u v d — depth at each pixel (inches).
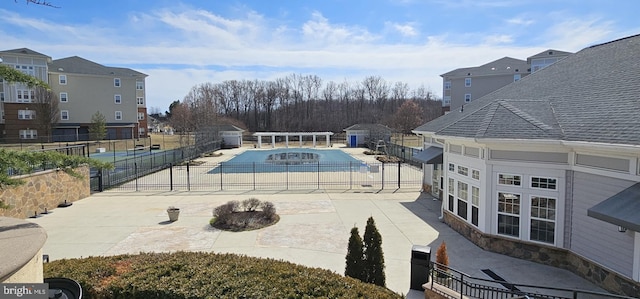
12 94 1932.8
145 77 2541.8
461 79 2206.0
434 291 310.7
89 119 2191.2
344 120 3523.6
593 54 553.9
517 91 594.2
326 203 699.4
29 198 589.3
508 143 399.9
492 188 430.9
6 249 181.3
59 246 454.6
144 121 2554.1
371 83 3828.7
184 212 632.4
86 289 225.9
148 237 490.6
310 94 3732.8
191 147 1565.0
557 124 394.3
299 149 2091.5
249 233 507.2
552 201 387.2
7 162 233.6
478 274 371.2
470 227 474.0
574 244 370.6
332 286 229.5
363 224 553.3
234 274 239.6
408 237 489.7
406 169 1211.2
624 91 374.9
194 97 3644.2
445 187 559.5
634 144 278.8
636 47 467.8
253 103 3727.9
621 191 307.0
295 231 516.7
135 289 223.0
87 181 775.1
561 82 518.3
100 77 2203.5
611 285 326.0
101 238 486.9
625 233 313.3
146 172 1103.0
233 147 2209.6
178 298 217.0
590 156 349.1
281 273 243.8
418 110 2886.3
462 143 493.7
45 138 1955.0
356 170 1200.8
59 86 2107.5
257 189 859.4
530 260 403.5
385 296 222.5
